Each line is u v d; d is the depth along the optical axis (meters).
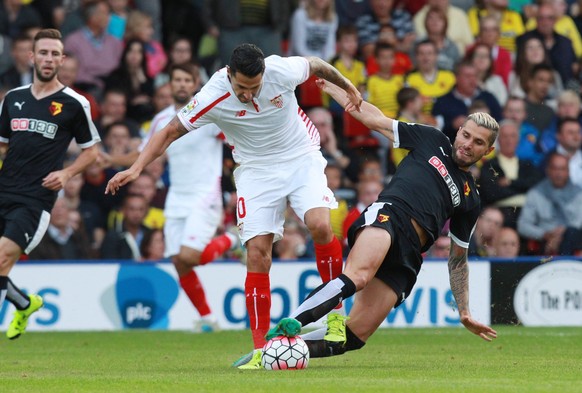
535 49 59.16
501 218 49.62
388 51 55.88
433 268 45.25
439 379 23.64
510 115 55.78
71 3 58.09
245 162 27.80
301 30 57.94
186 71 39.66
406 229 26.41
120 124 51.53
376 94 55.72
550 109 57.31
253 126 26.88
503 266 45.84
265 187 27.59
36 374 26.05
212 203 40.44
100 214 50.12
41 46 32.50
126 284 44.84
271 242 27.77
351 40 56.66
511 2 63.09
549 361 29.77
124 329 44.62
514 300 45.81
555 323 46.03
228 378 23.61
